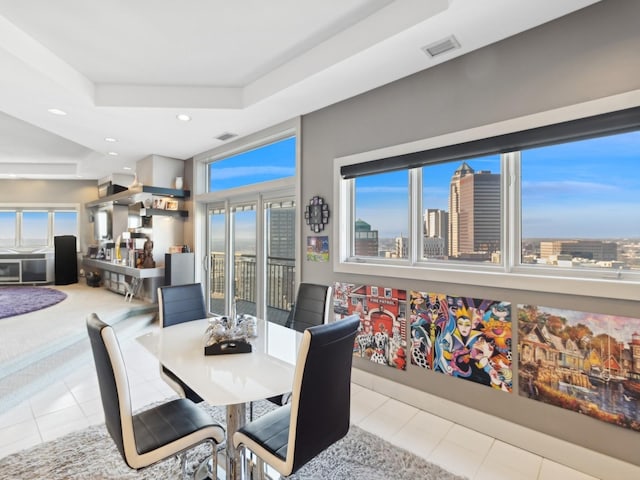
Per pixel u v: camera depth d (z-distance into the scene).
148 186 5.07
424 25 2.10
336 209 3.31
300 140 3.63
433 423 2.53
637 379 1.85
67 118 3.65
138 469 1.42
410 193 2.91
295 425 1.36
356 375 3.17
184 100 3.38
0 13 2.26
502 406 2.34
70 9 2.23
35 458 2.04
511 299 2.29
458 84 2.50
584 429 2.03
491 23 2.10
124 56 2.83
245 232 4.77
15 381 2.88
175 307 2.71
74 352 3.59
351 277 3.23
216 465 1.68
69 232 8.41
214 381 1.61
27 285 7.84
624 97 1.86
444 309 2.62
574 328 2.05
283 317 4.21
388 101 2.91
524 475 1.99
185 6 2.21
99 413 2.61
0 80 2.79
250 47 2.72
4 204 8.21
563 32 2.06
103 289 7.04
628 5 1.86
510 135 2.26
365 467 2.02
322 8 2.25
